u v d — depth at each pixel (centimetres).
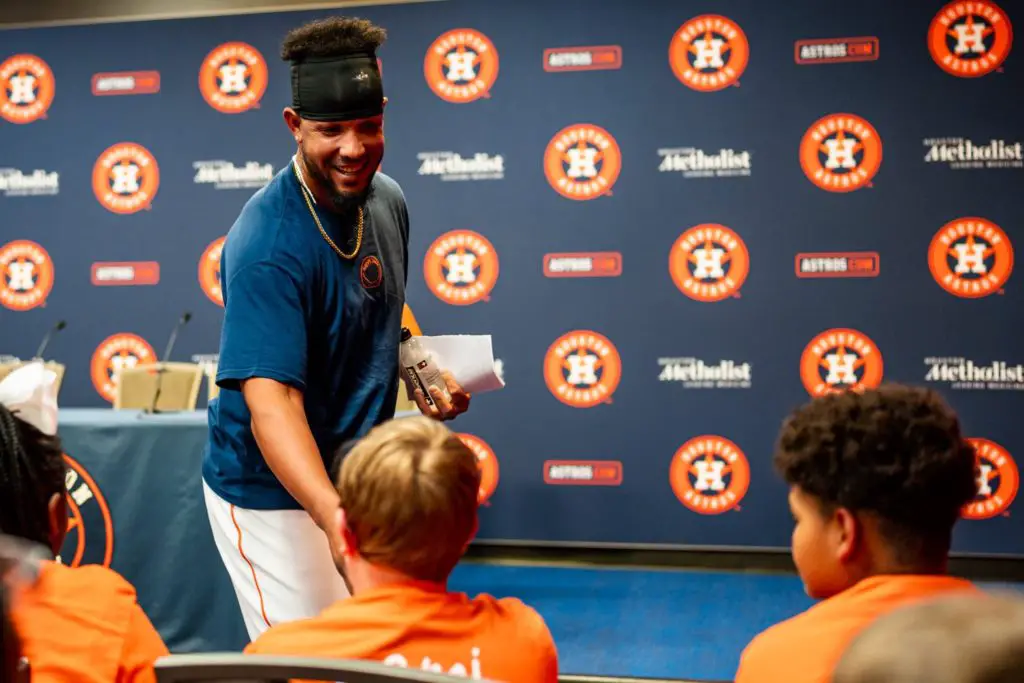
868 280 488
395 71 517
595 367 506
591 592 457
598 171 504
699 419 501
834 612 108
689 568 501
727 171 496
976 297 481
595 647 376
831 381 491
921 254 484
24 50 544
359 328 188
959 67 480
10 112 545
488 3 510
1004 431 480
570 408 509
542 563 511
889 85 485
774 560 496
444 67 514
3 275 545
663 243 501
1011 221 478
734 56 494
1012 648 39
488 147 512
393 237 197
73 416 350
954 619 40
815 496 114
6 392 145
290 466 168
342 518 125
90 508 337
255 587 191
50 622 115
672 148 500
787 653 108
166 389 472
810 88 489
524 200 510
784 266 493
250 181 531
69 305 543
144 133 537
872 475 110
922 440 111
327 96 173
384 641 118
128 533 337
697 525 502
